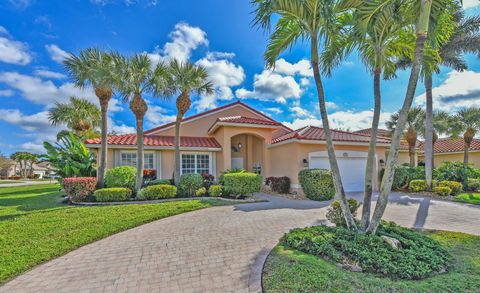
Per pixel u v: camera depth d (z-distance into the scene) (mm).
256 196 14906
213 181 16453
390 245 5273
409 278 4262
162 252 5895
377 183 16828
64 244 6289
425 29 5453
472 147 26406
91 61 12820
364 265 4605
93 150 17109
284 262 4898
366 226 6273
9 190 21750
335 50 7480
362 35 6414
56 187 25219
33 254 5656
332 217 7227
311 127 18641
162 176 17859
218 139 19500
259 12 6305
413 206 11398
